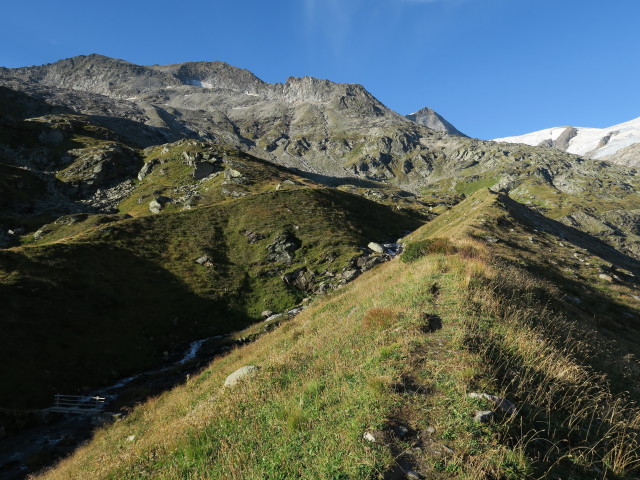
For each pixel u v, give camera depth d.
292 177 125.94
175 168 121.19
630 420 9.33
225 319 47.88
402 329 12.30
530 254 37.94
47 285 40.69
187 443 10.20
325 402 8.97
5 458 21.89
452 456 6.39
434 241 26.17
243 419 10.25
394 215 101.81
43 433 24.92
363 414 7.72
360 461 6.34
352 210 87.56
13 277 39.47
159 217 68.75
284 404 9.81
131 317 42.31
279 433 8.47
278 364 13.62
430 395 8.23
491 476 6.02
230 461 7.84
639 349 18.67
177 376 33.31
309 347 15.52
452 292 15.38
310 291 54.06
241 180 105.38
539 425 7.80
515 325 12.95
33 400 28.16
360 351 11.80
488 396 7.98
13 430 24.84
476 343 10.74
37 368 30.88
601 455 7.45
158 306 46.03
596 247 69.25
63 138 141.62
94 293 43.12
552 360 10.88
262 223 71.06
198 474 8.24
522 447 6.70
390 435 6.98
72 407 28.22
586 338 16.09
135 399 28.53
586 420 8.71
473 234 42.19
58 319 36.91
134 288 47.53
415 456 6.48
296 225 71.12
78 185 111.44
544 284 23.67
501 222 50.47
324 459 6.65
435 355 10.09
